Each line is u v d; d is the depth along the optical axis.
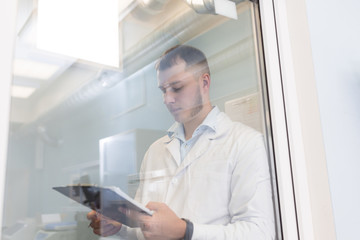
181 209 0.83
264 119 1.01
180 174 0.86
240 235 0.88
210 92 0.97
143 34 0.91
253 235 0.90
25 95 0.66
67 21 0.76
